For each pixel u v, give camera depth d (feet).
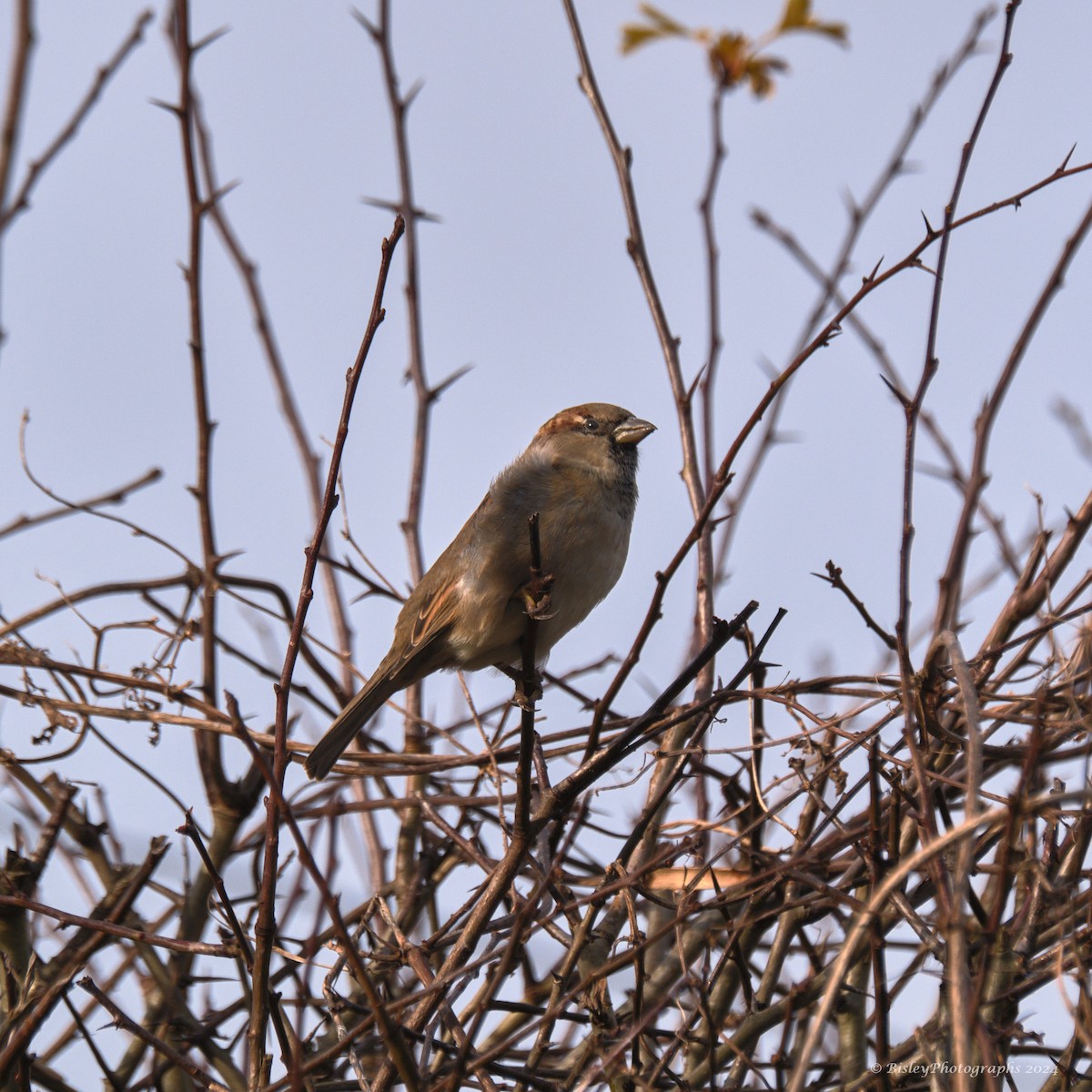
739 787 29.60
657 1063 25.75
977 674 27.35
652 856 28.71
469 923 24.86
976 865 24.79
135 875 27.58
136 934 24.94
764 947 30.71
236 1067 28.91
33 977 26.07
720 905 24.21
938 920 21.09
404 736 35.14
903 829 26.58
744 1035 26.48
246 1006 29.45
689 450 31.99
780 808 25.16
